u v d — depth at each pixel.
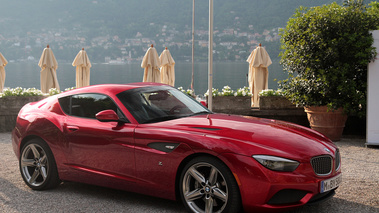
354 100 8.39
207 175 4.01
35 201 4.71
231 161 3.72
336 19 8.40
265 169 3.64
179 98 5.11
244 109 9.98
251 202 3.69
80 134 4.73
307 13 8.88
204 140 3.90
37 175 5.20
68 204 4.58
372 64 7.95
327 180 3.88
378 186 5.20
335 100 8.20
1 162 6.86
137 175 4.33
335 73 8.31
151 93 4.92
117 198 4.78
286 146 3.82
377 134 7.93
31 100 10.78
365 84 8.45
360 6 8.68
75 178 4.87
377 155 7.25
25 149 5.24
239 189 3.73
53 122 5.02
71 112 5.02
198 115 4.79
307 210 4.25
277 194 3.68
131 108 4.59
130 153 4.35
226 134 3.98
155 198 4.75
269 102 9.85
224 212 3.81
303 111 9.74
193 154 3.96
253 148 3.74
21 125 5.31
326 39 8.48
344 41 8.22
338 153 4.29
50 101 5.35
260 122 4.50
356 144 8.31
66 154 4.88
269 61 13.84
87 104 4.93
